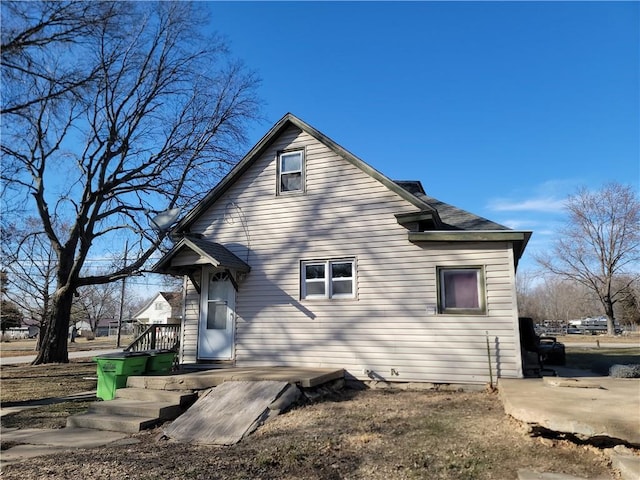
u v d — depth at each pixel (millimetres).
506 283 8836
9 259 17703
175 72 19484
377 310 9703
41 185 18438
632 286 43156
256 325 10812
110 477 4742
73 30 13141
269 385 7629
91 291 39781
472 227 9789
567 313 65062
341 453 5098
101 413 7777
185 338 11453
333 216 10477
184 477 4645
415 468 4535
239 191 11648
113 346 39781
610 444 4477
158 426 7238
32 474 4934
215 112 20172
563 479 3998
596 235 43375
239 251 11312
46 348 19219
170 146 19812
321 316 10211
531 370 9953
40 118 16594
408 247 9648
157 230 17094
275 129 11250
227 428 6375
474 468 4422
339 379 9375
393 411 6902
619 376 8672
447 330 9094
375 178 10094
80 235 19219
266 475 4613
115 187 19484
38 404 9727
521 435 5164
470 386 8742
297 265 10656
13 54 12016
